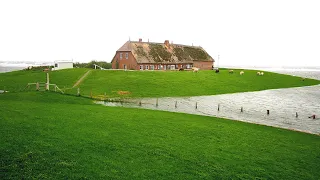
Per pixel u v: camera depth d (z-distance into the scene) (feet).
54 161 57.62
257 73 344.28
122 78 248.11
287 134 107.14
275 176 64.64
